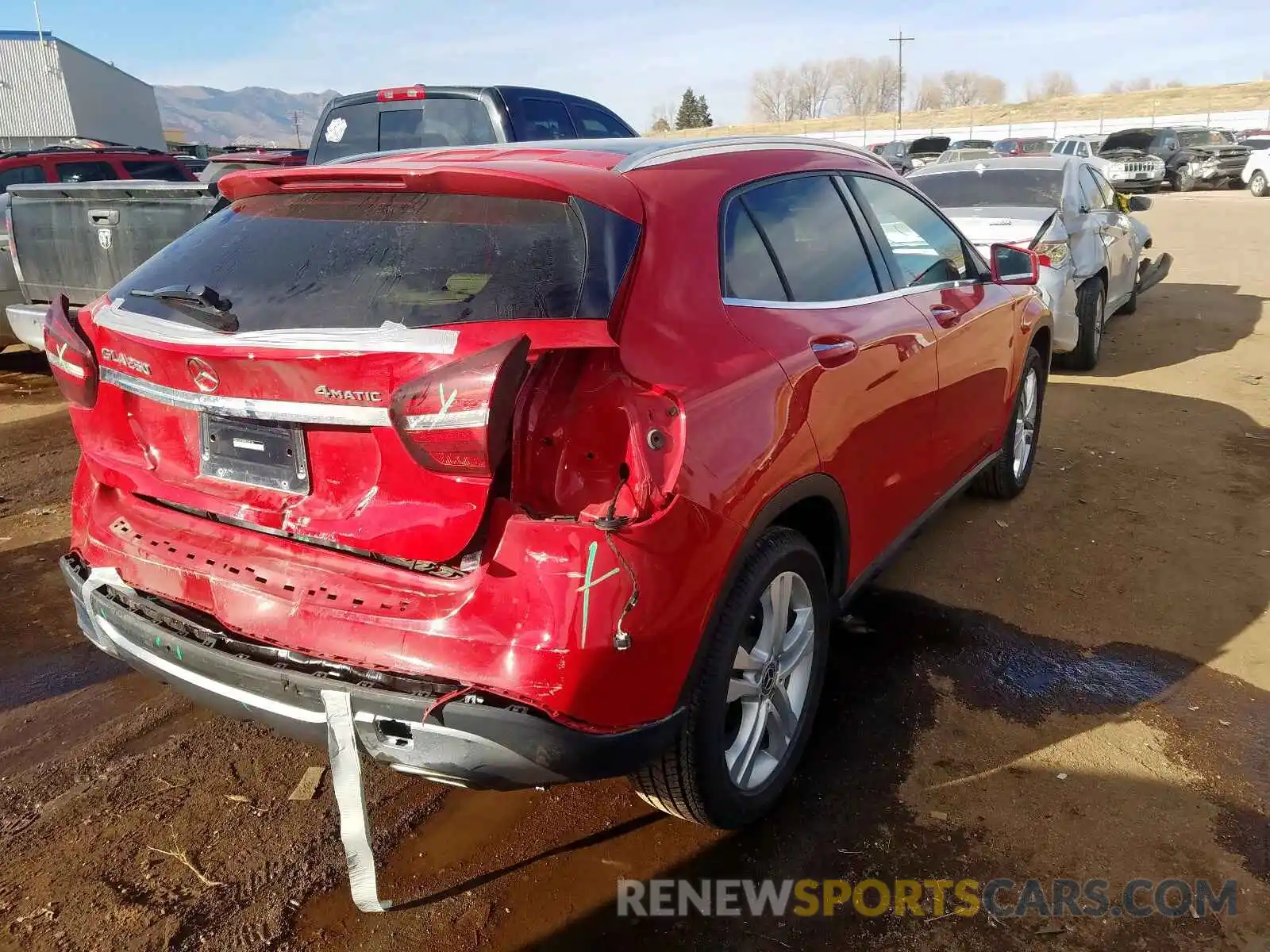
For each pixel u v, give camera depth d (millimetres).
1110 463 5750
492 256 2252
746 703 2658
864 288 3271
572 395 2084
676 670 2182
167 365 2312
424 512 2084
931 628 3824
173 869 2596
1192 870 2578
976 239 7230
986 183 8227
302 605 2199
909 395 3328
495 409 1928
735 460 2307
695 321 2400
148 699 3398
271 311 2275
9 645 3732
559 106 7270
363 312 2191
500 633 2018
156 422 2494
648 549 2064
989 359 4164
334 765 2156
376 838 2713
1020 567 4367
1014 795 2867
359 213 2480
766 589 2596
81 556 2695
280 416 2182
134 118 50062
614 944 2363
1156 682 3455
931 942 2367
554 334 2062
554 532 2002
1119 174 27578
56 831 2732
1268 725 3199
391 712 2064
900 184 3857
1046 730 3180
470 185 2369
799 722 2846
